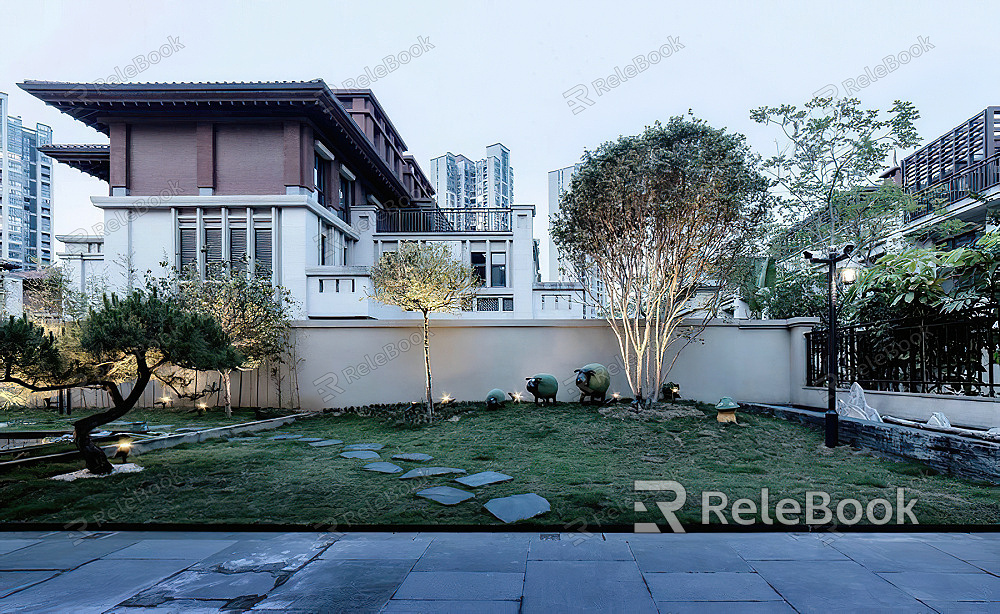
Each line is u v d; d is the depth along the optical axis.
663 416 10.50
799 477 6.54
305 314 17.64
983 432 7.05
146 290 14.73
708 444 8.56
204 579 3.76
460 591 3.55
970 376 8.24
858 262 15.22
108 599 3.45
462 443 8.98
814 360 12.26
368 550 4.34
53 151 20.75
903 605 3.35
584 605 3.36
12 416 12.25
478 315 19.94
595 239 11.62
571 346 13.23
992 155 16.14
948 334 8.65
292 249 17.94
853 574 3.83
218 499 5.68
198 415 12.06
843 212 15.59
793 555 4.21
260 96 17.34
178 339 6.68
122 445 7.57
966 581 3.71
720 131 11.59
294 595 3.50
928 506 5.30
